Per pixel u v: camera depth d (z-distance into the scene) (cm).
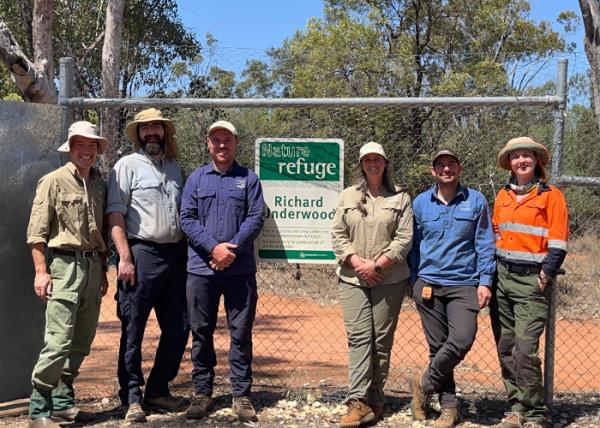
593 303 1053
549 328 524
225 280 515
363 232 505
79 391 612
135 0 2364
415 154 672
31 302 541
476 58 2178
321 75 2059
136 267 512
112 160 665
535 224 484
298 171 560
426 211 510
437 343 510
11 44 1028
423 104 531
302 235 562
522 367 484
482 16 2455
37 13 1120
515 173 502
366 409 507
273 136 619
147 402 545
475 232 502
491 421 523
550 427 508
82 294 500
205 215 514
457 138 672
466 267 500
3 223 523
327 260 561
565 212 479
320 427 511
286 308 1103
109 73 1441
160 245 516
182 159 641
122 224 510
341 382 649
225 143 515
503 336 508
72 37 2178
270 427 511
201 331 522
